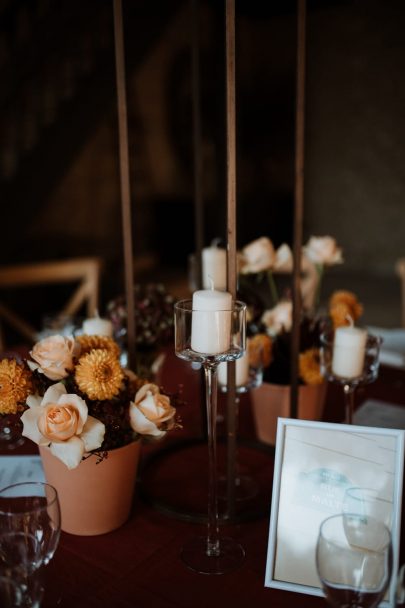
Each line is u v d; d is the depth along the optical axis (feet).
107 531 3.10
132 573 2.80
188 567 2.83
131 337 3.53
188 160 20.54
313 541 2.67
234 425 3.07
